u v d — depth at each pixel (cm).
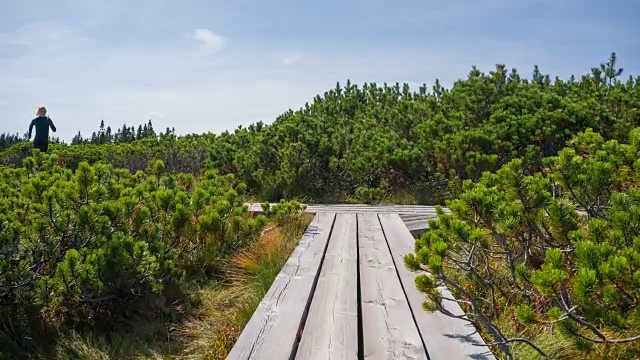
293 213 690
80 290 389
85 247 440
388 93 1570
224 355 332
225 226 572
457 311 335
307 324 307
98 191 478
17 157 1461
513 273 373
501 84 1194
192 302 459
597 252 261
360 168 1023
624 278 242
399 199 988
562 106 1088
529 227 363
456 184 925
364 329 302
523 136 974
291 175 1016
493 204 354
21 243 416
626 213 307
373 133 1177
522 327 337
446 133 1045
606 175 378
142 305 437
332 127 1260
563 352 297
